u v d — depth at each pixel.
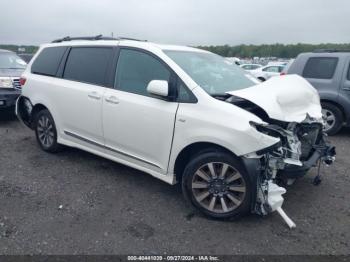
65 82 4.84
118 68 4.25
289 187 4.33
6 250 2.89
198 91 3.52
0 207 3.62
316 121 3.76
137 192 4.07
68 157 5.24
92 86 4.45
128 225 3.33
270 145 3.15
